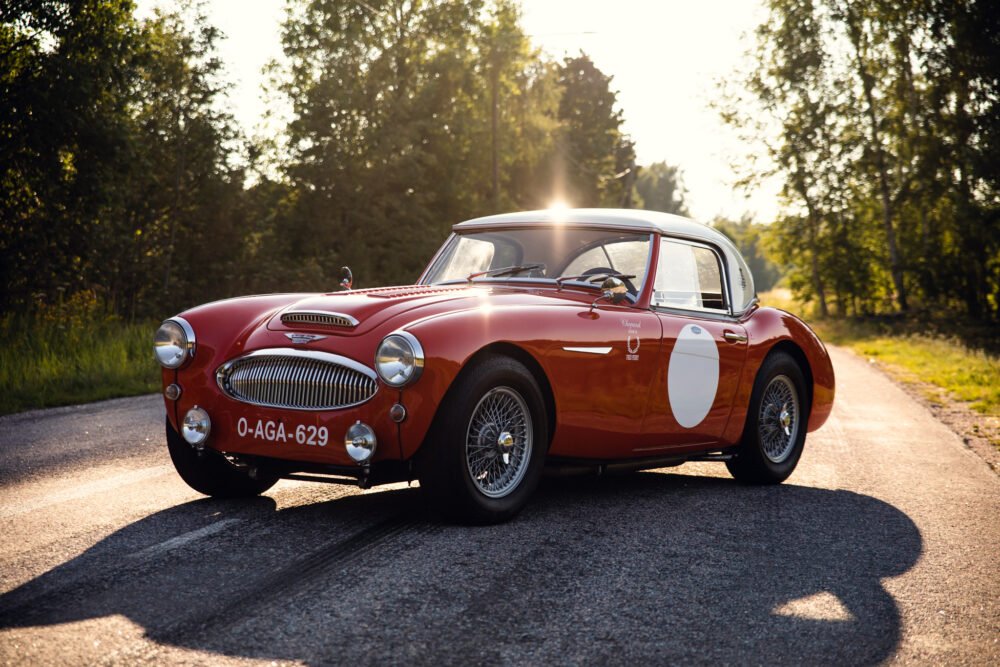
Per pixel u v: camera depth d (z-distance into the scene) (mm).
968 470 6297
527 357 4098
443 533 3875
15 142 21266
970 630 2977
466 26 43219
